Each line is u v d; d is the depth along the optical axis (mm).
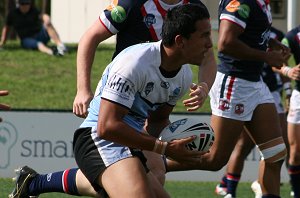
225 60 19062
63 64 39094
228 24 18391
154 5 15031
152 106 13859
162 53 13234
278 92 25766
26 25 41125
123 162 13570
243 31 18547
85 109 14820
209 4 42375
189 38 13016
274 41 19750
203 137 13750
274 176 18969
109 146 13758
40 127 26750
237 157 22609
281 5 46688
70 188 15602
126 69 13047
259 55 18500
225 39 18406
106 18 15148
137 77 13102
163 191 14117
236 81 18969
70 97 35312
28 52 40625
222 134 19141
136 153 13781
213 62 15414
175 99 14141
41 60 39500
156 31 15117
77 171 15555
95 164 13781
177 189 24672
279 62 18641
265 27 18797
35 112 26719
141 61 13109
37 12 41188
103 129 13055
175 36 13008
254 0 18516
